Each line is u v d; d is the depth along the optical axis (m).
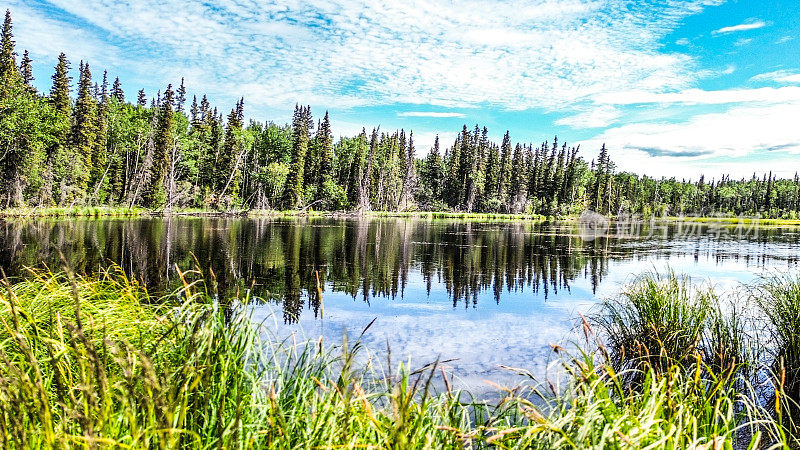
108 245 17.52
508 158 81.50
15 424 1.74
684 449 2.18
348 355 2.40
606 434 2.01
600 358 5.98
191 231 25.58
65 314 3.31
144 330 3.30
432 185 85.19
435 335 7.55
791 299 5.34
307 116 69.56
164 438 1.80
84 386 1.83
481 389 5.08
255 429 2.31
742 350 5.25
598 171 88.75
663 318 5.84
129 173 50.34
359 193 61.88
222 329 2.66
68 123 38.00
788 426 4.05
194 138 54.88
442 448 2.34
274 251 18.31
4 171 31.05
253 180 57.50
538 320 8.69
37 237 18.89
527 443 2.21
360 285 12.20
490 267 16.06
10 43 36.56
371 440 2.34
